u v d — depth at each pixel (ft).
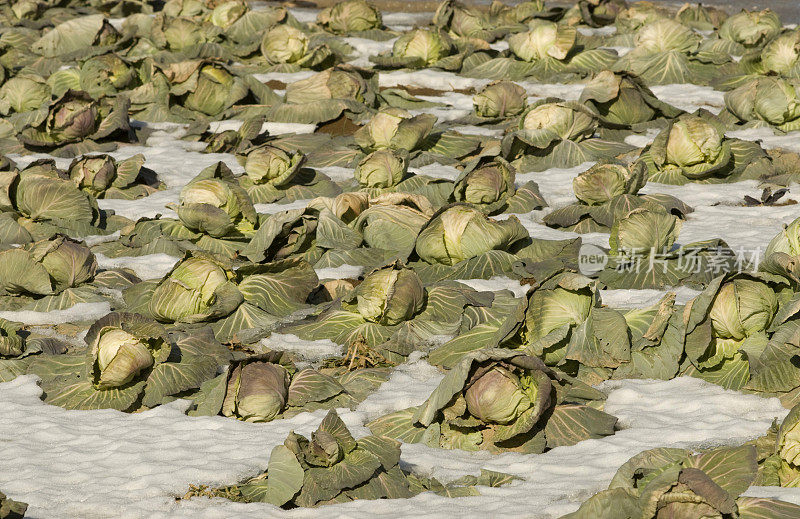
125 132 140.05
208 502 54.95
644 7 195.21
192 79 147.95
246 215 99.19
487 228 88.02
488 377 61.31
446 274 88.28
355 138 124.98
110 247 101.14
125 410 68.69
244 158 123.75
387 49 188.24
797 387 65.57
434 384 70.33
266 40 176.04
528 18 202.80
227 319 80.59
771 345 66.90
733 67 162.50
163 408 67.92
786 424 55.11
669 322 70.85
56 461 59.98
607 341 71.26
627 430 62.18
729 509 45.93
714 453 53.57
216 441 62.18
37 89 151.43
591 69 163.94
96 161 115.55
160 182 122.11
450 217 88.48
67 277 87.35
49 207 102.68
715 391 67.41
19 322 83.15
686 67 161.38
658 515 47.06
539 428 62.64
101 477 57.57
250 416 65.77
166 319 80.94
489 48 177.06
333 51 180.45
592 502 48.62
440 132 129.90
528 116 125.49
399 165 111.14
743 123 138.21
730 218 104.06
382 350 75.72
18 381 72.02
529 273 87.51
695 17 195.52
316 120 141.59
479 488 55.52
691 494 46.47
